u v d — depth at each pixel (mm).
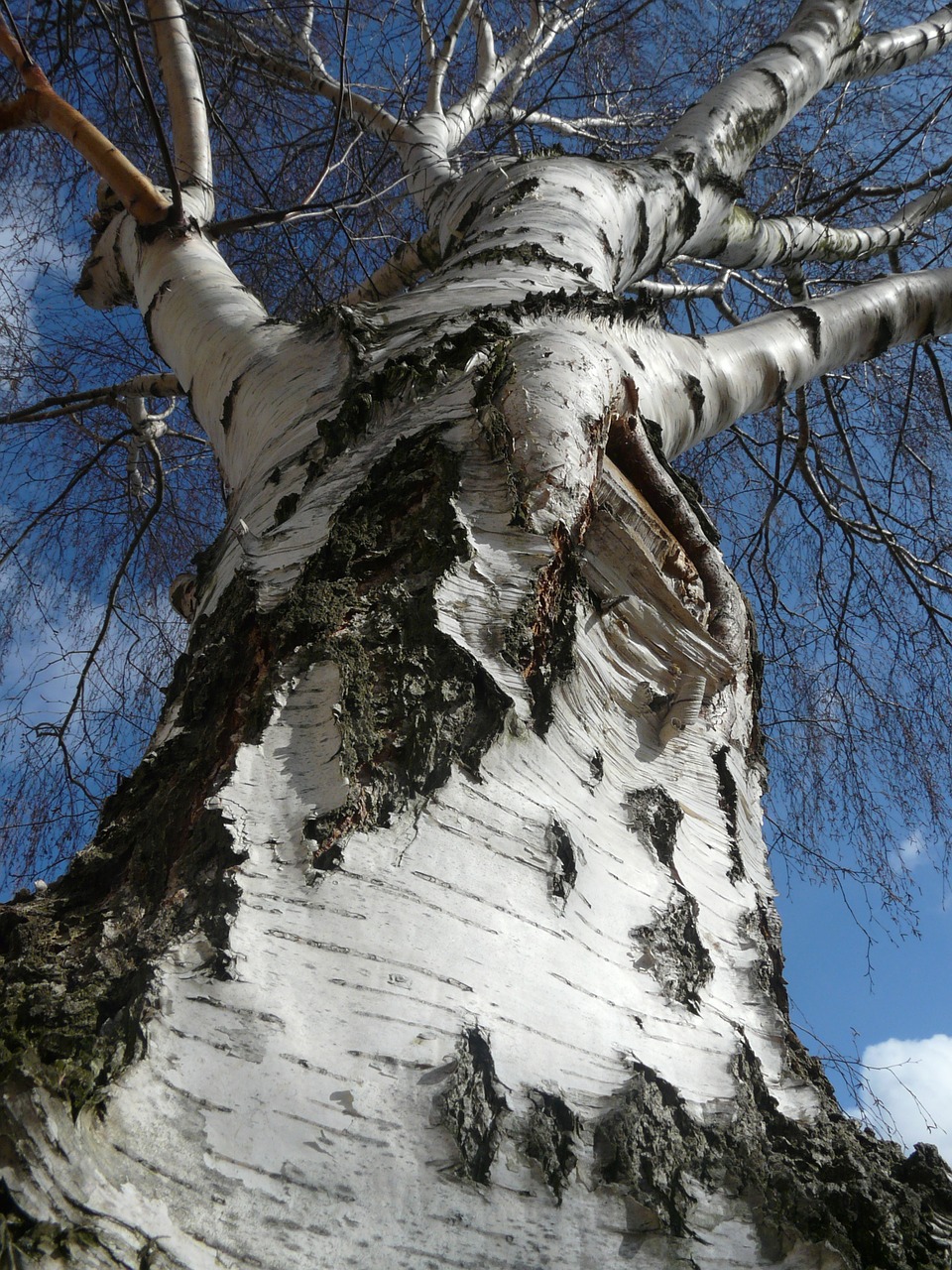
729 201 3311
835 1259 842
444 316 1838
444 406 1521
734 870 1310
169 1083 749
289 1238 694
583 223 2541
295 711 1074
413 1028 825
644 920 1090
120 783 1218
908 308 3252
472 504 1327
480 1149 779
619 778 1264
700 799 1362
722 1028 1056
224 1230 686
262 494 1659
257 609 1261
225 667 1228
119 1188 680
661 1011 1007
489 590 1210
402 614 1177
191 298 2527
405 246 3629
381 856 940
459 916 921
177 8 3318
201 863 927
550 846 1037
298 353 2025
